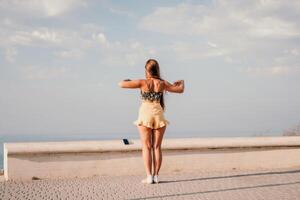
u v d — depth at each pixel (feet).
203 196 19.25
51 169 24.31
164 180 23.62
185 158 26.63
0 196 19.26
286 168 28.19
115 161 25.44
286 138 28.40
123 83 22.34
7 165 23.59
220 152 27.22
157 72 22.72
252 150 27.84
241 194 19.70
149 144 22.59
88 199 18.62
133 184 22.33
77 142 25.13
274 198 18.79
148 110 22.26
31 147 23.85
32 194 19.74
